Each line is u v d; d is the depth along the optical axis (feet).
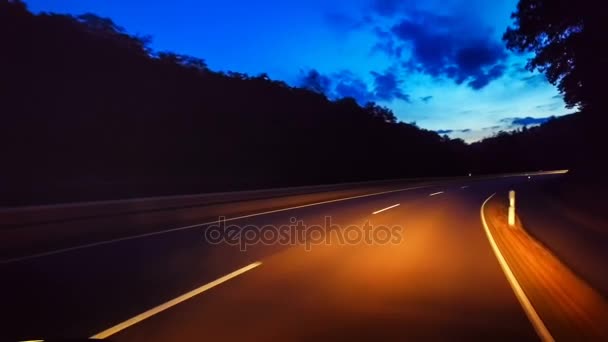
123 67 123.13
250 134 169.99
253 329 17.19
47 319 18.28
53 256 31.96
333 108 238.68
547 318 18.62
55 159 98.84
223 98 165.07
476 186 163.94
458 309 19.84
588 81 81.51
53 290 22.79
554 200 95.91
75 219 39.60
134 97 124.26
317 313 19.16
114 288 23.25
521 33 90.63
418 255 32.68
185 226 49.70
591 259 33.27
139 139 122.52
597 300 20.99
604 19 69.62
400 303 20.70
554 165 462.19
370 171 245.65
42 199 70.18
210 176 137.39
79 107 107.04
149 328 17.28
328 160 212.84
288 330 17.07
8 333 16.67
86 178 100.78
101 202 42.75
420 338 16.30
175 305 20.27
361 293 22.43
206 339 16.15
